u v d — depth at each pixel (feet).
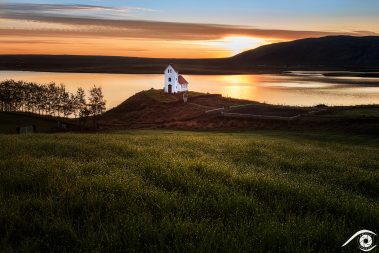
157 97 493.77
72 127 320.50
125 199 27.91
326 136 195.31
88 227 22.31
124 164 44.68
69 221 23.13
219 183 36.14
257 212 26.71
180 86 521.65
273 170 51.75
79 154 52.03
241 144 88.99
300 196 32.71
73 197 28.07
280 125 258.37
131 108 490.90
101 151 55.47
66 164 41.45
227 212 26.99
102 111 515.09
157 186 34.22
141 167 42.01
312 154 78.54
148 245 20.53
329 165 59.11
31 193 29.89
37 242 20.39
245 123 274.57
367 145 162.09
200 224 22.90
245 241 20.58
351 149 110.22
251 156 65.46
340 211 29.50
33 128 245.45
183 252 19.30
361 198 35.37
